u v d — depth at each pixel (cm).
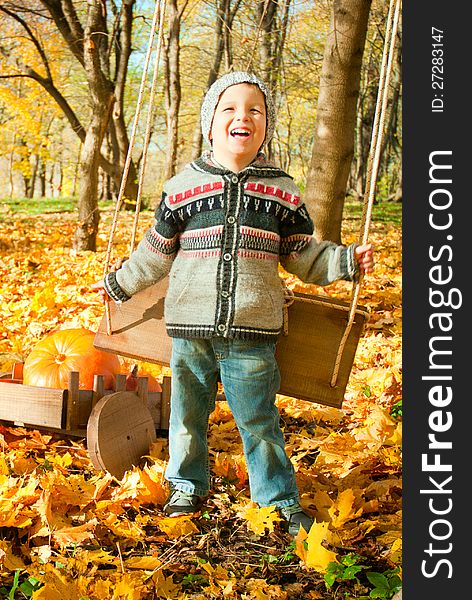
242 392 308
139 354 359
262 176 305
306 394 340
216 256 300
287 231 312
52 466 370
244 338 299
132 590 256
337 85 881
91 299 840
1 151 3688
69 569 277
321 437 431
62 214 2388
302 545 292
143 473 341
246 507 329
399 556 290
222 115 305
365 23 866
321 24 1998
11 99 2575
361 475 364
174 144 1498
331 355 337
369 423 429
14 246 1416
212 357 315
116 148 2012
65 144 4472
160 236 313
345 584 279
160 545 305
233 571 287
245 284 298
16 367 422
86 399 374
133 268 324
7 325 732
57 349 414
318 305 336
